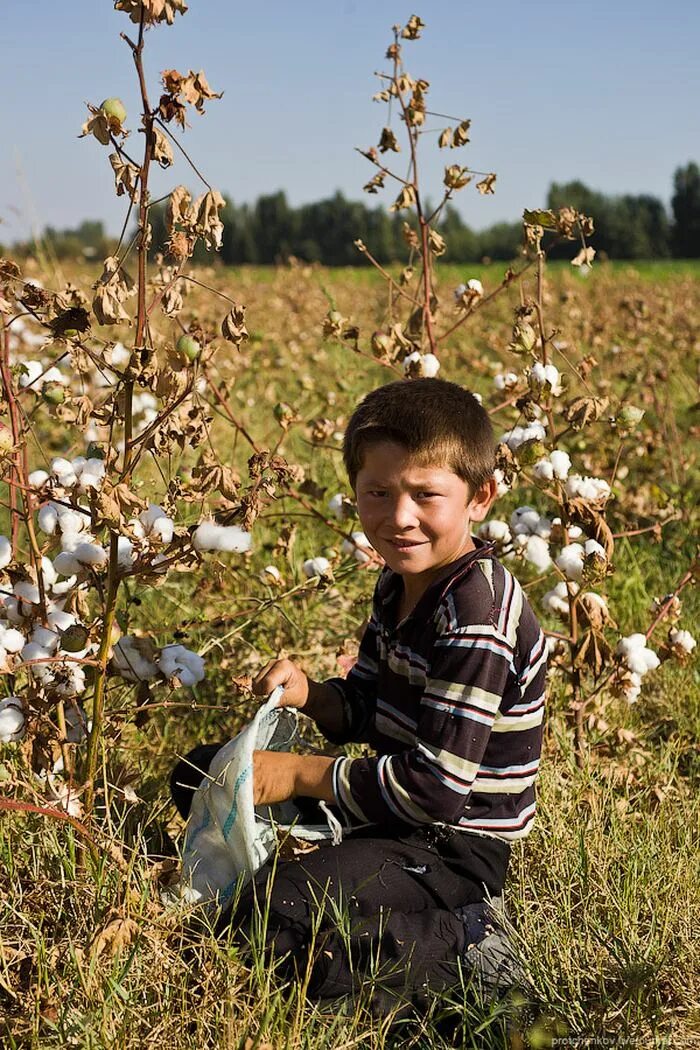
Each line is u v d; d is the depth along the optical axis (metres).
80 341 2.65
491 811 2.79
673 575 5.35
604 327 9.27
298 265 13.27
